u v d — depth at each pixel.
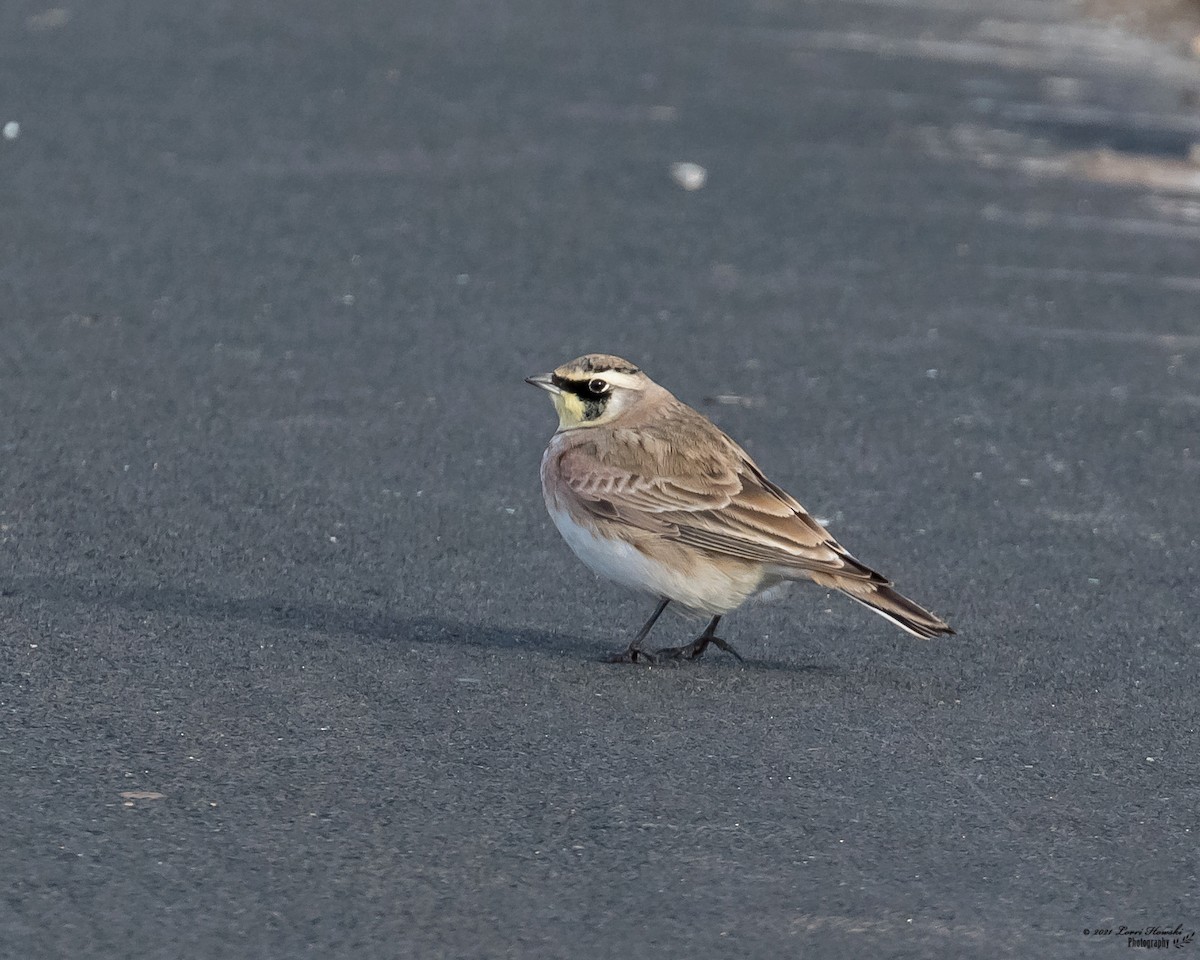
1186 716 10.08
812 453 15.00
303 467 13.88
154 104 28.28
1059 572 12.60
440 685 9.99
